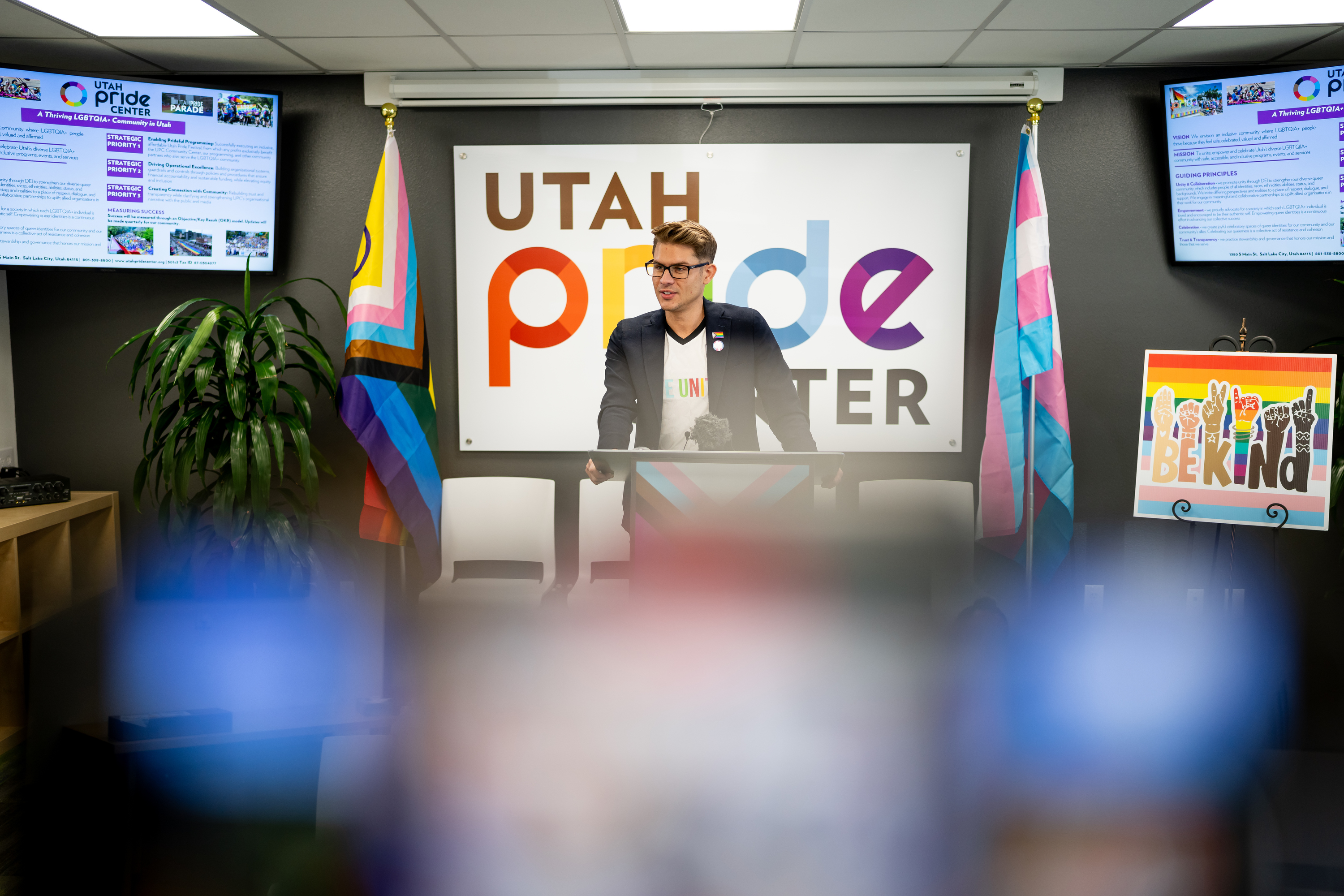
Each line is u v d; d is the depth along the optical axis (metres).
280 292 4.05
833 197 3.99
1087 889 0.51
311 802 1.24
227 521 3.34
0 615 3.36
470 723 0.54
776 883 0.49
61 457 4.10
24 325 4.04
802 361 4.05
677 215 4.00
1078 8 3.24
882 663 0.53
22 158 3.53
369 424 3.55
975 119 3.97
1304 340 3.96
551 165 3.99
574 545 4.15
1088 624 0.61
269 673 3.42
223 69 3.91
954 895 0.50
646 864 0.49
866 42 3.58
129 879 1.72
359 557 4.14
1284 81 3.53
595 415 4.09
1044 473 3.71
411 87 3.91
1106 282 4.01
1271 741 0.60
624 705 0.53
